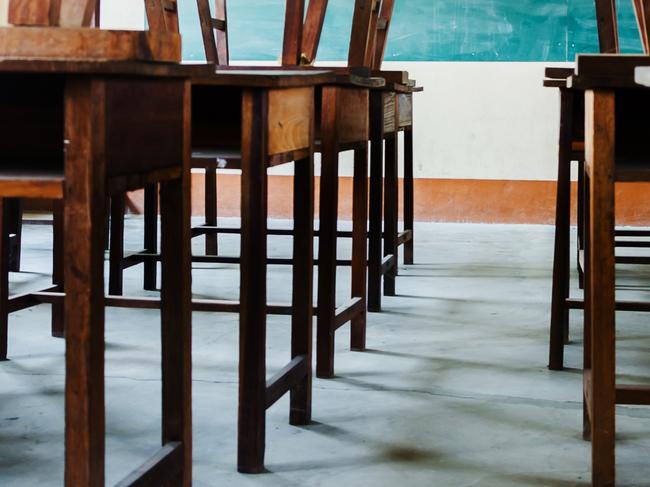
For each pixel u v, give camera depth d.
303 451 2.07
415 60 6.62
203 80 1.88
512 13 6.48
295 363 2.18
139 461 1.98
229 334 3.22
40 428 2.20
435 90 6.61
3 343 2.84
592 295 1.80
